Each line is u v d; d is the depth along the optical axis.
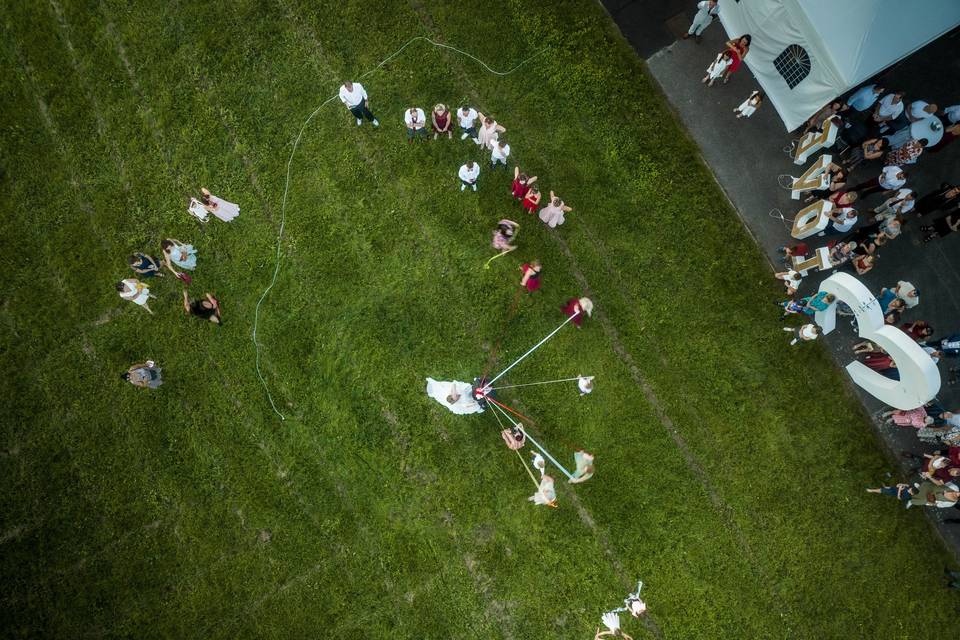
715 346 12.38
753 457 12.16
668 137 12.90
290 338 12.39
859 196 12.55
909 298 11.72
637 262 12.59
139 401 12.30
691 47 13.09
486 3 13.14
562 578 11.84
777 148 12.87
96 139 12.88
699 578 11.88
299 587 11.84
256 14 13.08
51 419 12.27
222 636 11.73
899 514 12.10
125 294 11.84
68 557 11.92
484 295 12.45
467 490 12.02
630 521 12.00
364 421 12.19
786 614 11.83
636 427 12.19
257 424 12.23
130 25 13.07
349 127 12.89
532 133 12.91
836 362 12.45
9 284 12.57
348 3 13.09
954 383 12.34
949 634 11.83
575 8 13.15
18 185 12.80
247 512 12.05
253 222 12.68
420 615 11.73
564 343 12.37
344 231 12.63
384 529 11.96
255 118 12.91
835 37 10.66
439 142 12.84
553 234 12.64
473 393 12.01
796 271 12.25
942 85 12.88
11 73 12.98
